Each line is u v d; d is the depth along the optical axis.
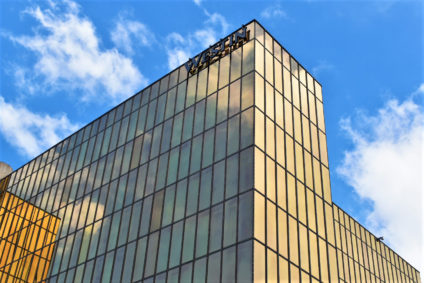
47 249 47.47
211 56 43.81
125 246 38.78
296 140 39.00
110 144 49.53
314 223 35.94
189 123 41.22
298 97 42.34
